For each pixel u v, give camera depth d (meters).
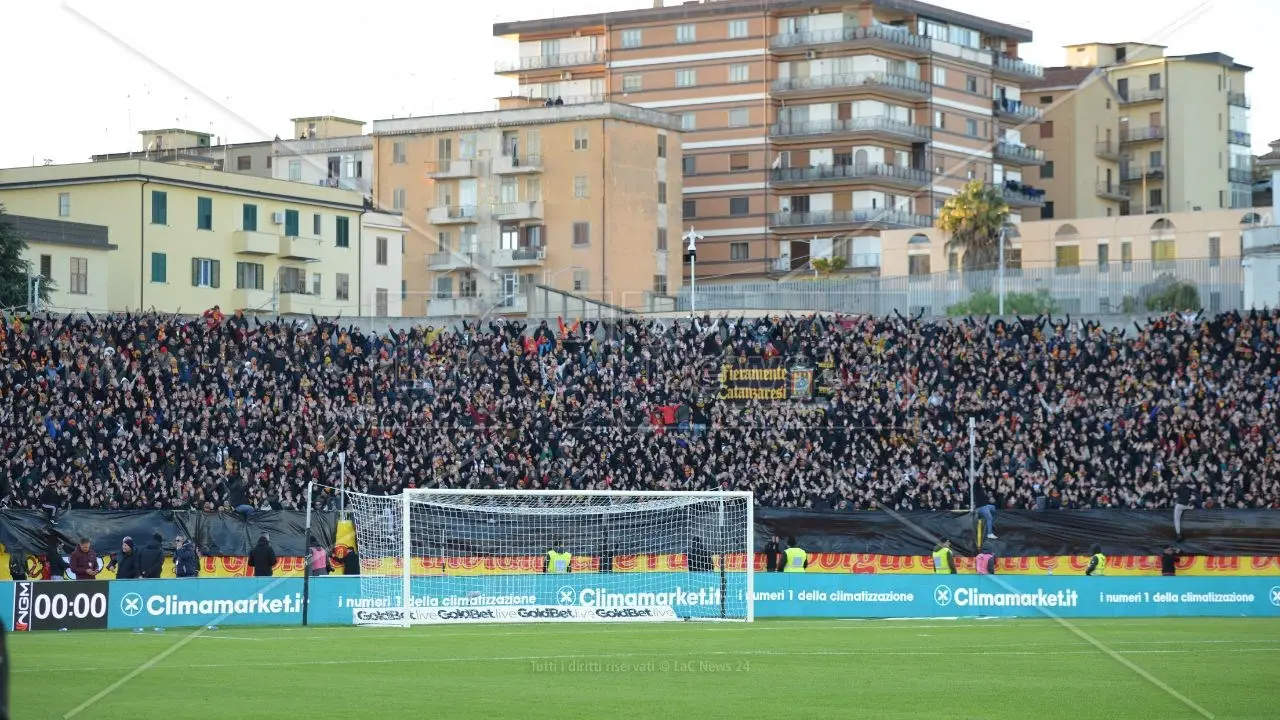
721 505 58.16
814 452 74.38
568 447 74.06
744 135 146.50
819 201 144.12
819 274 140.50
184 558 52.81
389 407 75.25
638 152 119.75
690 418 78.12
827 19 144.75
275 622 46.34
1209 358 79.81
